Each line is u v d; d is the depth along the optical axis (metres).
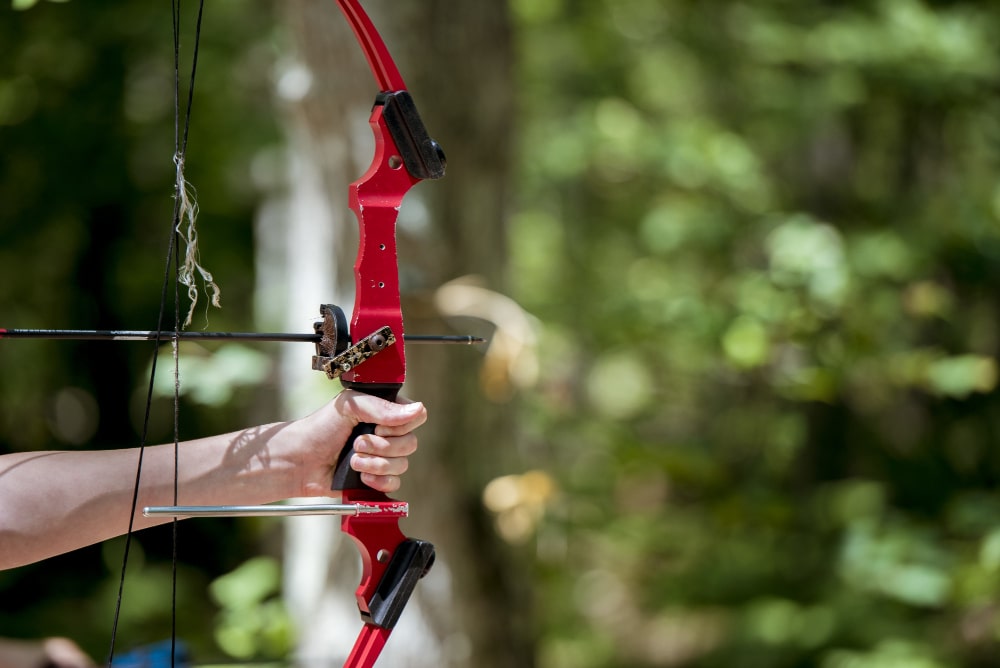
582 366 24.00
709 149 17.25
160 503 4.67
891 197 18.36
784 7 17.42
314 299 10.38
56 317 18.92
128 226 19.78
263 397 15.13
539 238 25.14
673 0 20.55
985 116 17.45
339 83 9.58
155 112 18.45
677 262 20.73
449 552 10.11
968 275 16.45
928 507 16.78
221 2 16.95
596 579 22.12
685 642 19.77
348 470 4.69
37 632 18.30
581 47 20.98
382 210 4.82
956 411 17.52
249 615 11.42
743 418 20.94
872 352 13.90
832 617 16.06
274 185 18.52
